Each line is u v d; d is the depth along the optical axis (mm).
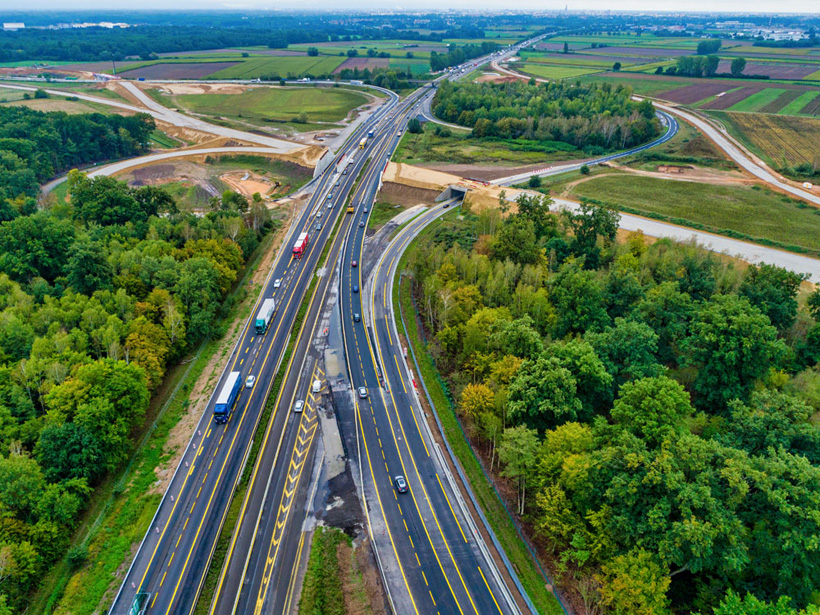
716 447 75250
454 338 127375
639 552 70688
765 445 81625
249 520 90562
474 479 98500
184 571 81938
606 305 130500
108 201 174625
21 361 100688
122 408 99000
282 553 85375
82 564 81875
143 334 117312
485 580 81562
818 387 104250
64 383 95562
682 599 76125
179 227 165375
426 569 83188
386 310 153875
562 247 156000
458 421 112375
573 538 75750
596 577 72625
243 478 97812
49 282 145125
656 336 107375
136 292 134500
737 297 122188
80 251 131500
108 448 94375
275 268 176375
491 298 138625
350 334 142625
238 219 177625
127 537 86562
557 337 123938
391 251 186375
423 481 99062
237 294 158625
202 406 115688
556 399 92438
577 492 79750
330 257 183625
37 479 82875
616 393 106688
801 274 130750
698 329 109375
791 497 70625
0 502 79438
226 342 138000
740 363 104250
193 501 93500
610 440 84438
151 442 105250
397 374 127875
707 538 66125
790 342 126250
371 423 112688
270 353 134250
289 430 110312
